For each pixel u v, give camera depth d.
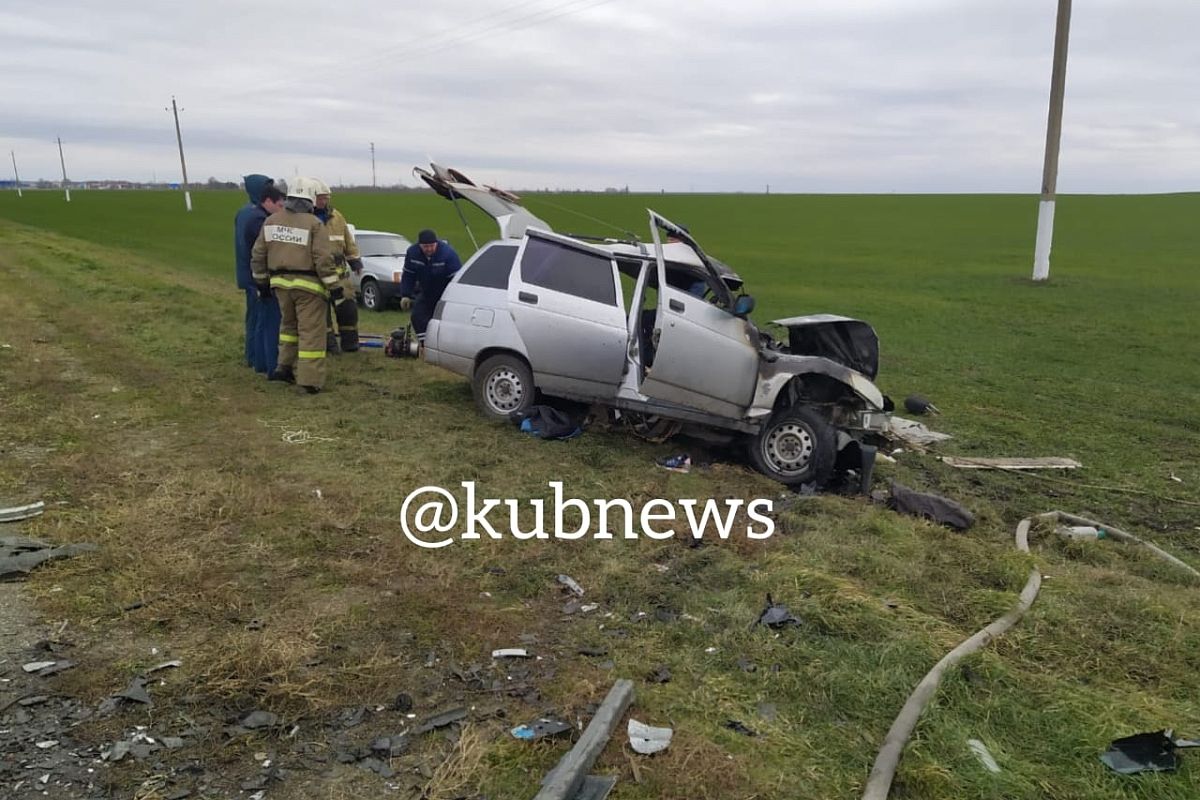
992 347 13.27
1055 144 20.89
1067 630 4.05
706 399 6.52
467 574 4.40
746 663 3.65
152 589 3.98
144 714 3.07
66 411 7.05
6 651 3.42
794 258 30.52
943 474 6.85
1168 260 29.19
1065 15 20.02
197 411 7.30
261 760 2.87
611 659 3.66
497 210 8.65
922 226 48.31
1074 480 6.85
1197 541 5.62
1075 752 3.10
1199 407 9.45
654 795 2.80
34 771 2.74
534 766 2.90
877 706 3.37
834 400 6.73
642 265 7.04
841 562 4.75
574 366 7.05
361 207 55.72
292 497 5.30
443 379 9.14
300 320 8.07
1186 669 3.76
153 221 45.09
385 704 3.24
